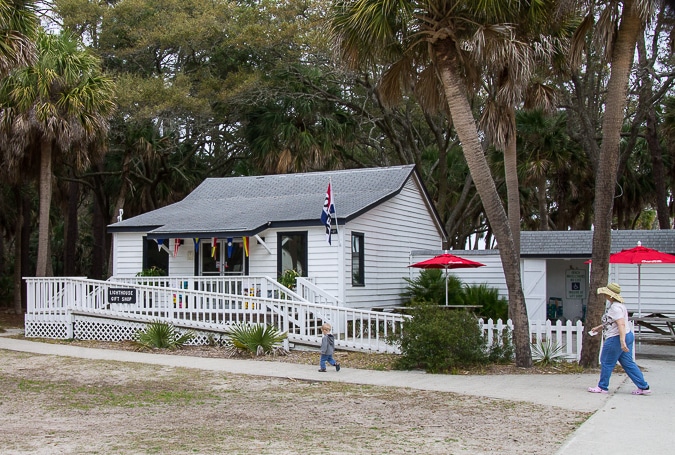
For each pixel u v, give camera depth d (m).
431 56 14.81
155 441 8.33
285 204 23.42
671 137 31.17
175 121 33.22
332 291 20.62
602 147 14.17
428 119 35.72
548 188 40.69
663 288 21.88
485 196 14.59
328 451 7.79
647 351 19.12
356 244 22.00
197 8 34.75
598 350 14.51
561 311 26.19
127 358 16.25
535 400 11.12
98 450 7.86
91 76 22.75
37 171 24.39
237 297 17.95
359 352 16.72
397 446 8.05
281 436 8.61
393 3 14.11
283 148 32.62
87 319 19.95
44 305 20.58
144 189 35.19
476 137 14.49
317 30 31.86
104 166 35.56
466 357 14.38
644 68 27.62
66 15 34.12
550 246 22.69
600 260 14.39
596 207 14.34
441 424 9.34
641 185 39.09
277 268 21.48
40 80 21.14
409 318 15.73
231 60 35.19
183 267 22.83
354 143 38.84
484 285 22.78
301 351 17.19
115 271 23.44
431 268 23.78
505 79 15.40
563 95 29.95
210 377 13.64
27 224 33.41
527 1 14.32
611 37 13.84
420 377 13.64
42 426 9.27
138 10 34.41
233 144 38.47
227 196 26.25
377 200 22.39
